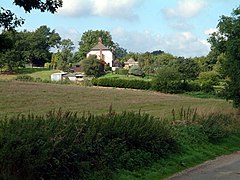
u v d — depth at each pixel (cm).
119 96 6800
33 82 8831
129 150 1525
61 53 15100
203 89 7981
